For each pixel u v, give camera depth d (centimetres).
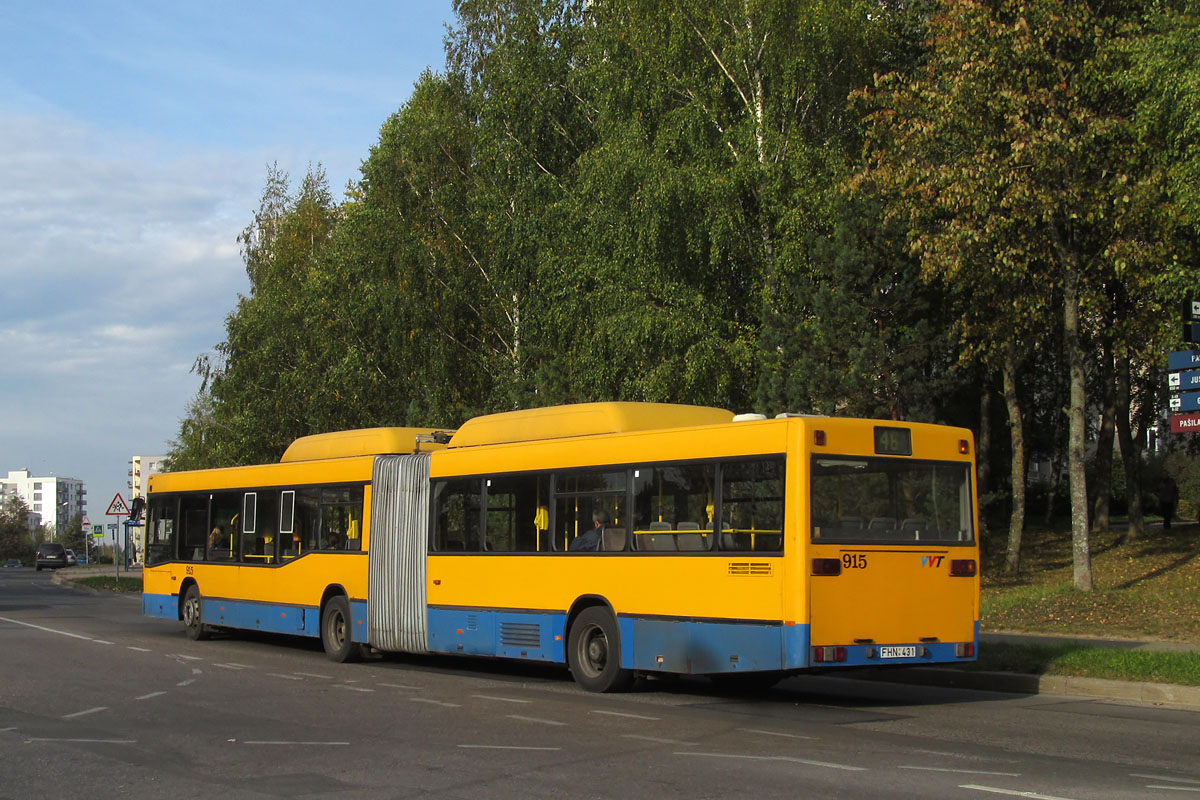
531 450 1587
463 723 1178
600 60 2986
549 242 3114
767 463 1267
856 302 2433
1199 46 1906
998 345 2414
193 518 2364
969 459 1364
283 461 2162
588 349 2775
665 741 1053
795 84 2700
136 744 1062
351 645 1870
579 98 3316
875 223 2456
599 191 2811
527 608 1559
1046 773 884
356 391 3616
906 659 1280
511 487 1612
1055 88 2045
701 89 2789
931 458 1331
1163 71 1942
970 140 2161
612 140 2845
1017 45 2028
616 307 2686
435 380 3512
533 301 3212
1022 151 2012
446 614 1695
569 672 1742
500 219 3306
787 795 805
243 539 2194
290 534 2059
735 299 2816
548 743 1045
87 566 9738
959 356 2544
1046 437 4238
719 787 836
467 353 3609
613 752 993
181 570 2372
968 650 1332
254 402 4091
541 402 2862
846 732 1110
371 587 1842
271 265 4700
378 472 1864
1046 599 2106
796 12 2644
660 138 2734
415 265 3541
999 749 1004
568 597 1498
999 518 4266
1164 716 1220
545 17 3397
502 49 3478
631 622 1405
